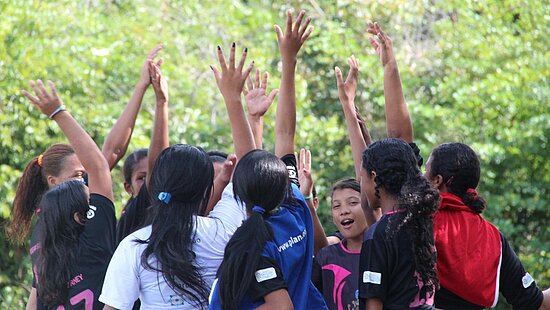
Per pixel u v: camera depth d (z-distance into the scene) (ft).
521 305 25.45
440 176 24.97
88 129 69.31
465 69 80.79
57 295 26.16
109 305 22.45
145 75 30.27
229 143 77.20
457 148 25.12
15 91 66.28
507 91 73.46
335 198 29.94
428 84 82.28
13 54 68.08
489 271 24.16
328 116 84.02
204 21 85.87
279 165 22.56
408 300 22.41
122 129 29.71
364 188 23.68
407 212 22.45
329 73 83.35
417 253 22.27
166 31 82.99
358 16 84.17
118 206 67.15
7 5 69.10
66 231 26.37
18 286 69.26
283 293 21.35
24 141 67.62
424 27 89.92
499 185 76.48
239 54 82.43
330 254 29.37
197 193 23.04
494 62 77.87
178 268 22.31
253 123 27.96
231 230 23.43
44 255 26.43
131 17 85.30
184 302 22.59
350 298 28.40
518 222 79.05
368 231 23.13
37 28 70.59
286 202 22.86
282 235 22.12
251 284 21.35
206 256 22.95
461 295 23.85
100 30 78.02
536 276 72.74
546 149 74.28
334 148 79.25
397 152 23.09
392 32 84.84
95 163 26.48
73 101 69.82
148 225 23.35
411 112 76.23
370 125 78.33
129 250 22.72
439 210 24.56
